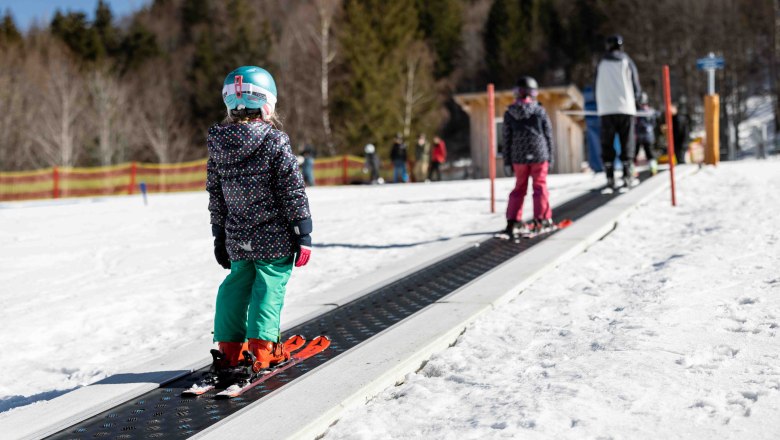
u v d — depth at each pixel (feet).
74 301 22.33
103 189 113.60
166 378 12.16
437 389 11.09
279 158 11.35
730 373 10.36
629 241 23.41
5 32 201.26
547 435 8.68
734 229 22.79
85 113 156.97
